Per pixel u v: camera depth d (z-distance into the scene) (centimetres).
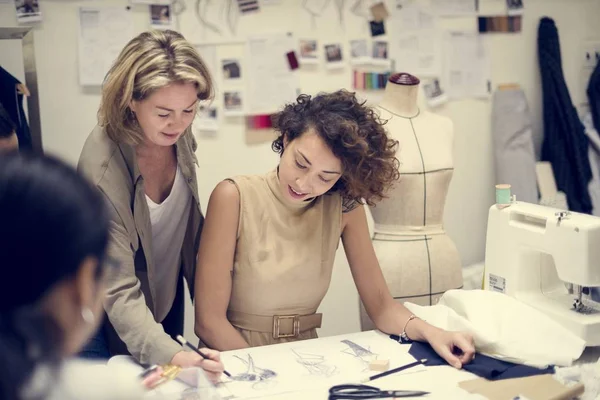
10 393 65
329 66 306
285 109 174
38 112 271
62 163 72
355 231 188
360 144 161
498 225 188
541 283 185
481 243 341
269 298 178
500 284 188
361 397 140
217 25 289
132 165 167
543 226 178
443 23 320
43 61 271
